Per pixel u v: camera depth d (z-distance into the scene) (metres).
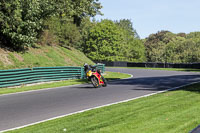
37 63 23.08
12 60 21.34
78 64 29.20
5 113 8.52
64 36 34.53
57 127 6.41
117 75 26.94
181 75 26.62
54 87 16.38
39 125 6.82
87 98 11.52
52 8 26.94
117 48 73.38
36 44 28.55
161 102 9.59
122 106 9.02
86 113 8.12
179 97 10.77
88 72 15.47
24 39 22.23
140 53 90.00
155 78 22.39
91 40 68.00
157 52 93.38
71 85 17.52
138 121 6.59
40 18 25.94
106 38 70.38
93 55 68.69
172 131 5.59
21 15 22.16
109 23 70.62
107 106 9.23
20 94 13.19
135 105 9.12
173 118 6.83
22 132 6.12
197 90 13.22
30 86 16.72
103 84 16.22
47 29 30.19
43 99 11.40
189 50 87.81
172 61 89.88
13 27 21.94
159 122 6.43
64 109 9.05
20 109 9.16
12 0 21.30
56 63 25.73
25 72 17.41
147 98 10.88
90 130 5.93
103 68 29.33
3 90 14.57
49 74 19.70
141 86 16.03
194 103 9.07
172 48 92.62
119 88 15.13
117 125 6.24
